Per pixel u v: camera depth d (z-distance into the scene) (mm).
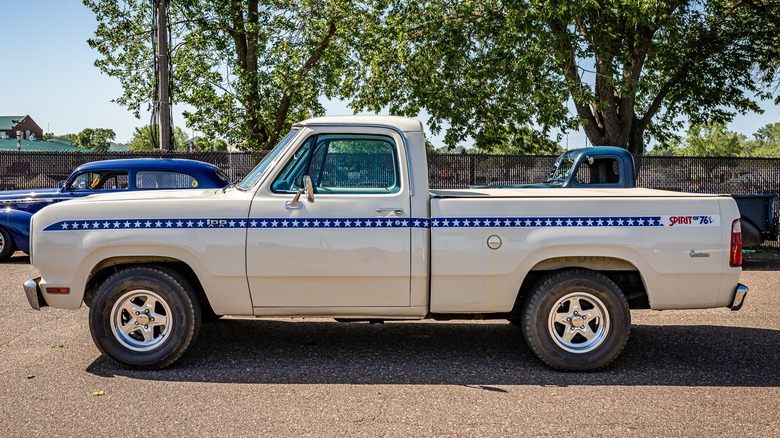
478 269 5379
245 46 23500
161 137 16766
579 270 5441
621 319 5395
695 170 14633
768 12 19469
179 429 4254
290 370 5500
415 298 5461
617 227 5395
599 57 17375
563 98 17469
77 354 5910
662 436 4176
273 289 5430
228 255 5359
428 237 5406
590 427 4316
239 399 4805
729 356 5980
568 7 16219
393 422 4387
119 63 23219
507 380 5277
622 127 19031
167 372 5418
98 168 11180
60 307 5453
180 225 5371
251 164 15320
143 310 5422
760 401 4820
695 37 20141
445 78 19938
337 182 5516
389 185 5496
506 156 14812
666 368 5609
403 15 20094
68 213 5418
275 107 22312
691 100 21500
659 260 5402
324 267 5363
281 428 4277
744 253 13516
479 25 19016
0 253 11742
